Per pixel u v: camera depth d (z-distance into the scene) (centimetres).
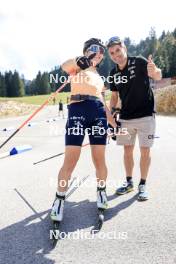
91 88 349
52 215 322
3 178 527
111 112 432
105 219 345
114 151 770
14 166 625
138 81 402
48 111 4881
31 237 306
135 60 402
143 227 323
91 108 344
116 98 440
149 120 407
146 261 258
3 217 355
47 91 15238
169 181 485
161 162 625
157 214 355
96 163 360
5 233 315
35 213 366
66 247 285
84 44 378
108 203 392
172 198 406
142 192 405
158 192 432
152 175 522
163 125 1556
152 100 416
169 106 2812
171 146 830
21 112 4506
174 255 267
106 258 265
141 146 412
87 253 274
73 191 444
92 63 372
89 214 360
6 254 275
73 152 335
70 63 361
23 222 341
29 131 1504
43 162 658
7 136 1279
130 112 412
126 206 382
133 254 270
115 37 399
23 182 498
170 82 5094
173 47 11050
